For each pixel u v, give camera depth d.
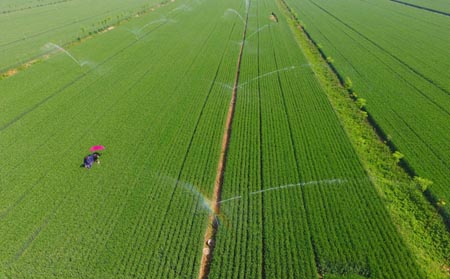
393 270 13.65
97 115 24.52
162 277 13.30
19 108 25.41
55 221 15.73
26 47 39.56
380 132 22.62
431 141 21.28
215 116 24.45
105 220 15.77
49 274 13.38
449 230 15.48
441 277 13.52
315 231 15.31
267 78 30.80
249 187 17.78
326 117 24.25
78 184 17.94
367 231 15.24
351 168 19.09
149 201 16.84
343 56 36.34
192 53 37.47
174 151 20.59
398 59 35.12
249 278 13.45
